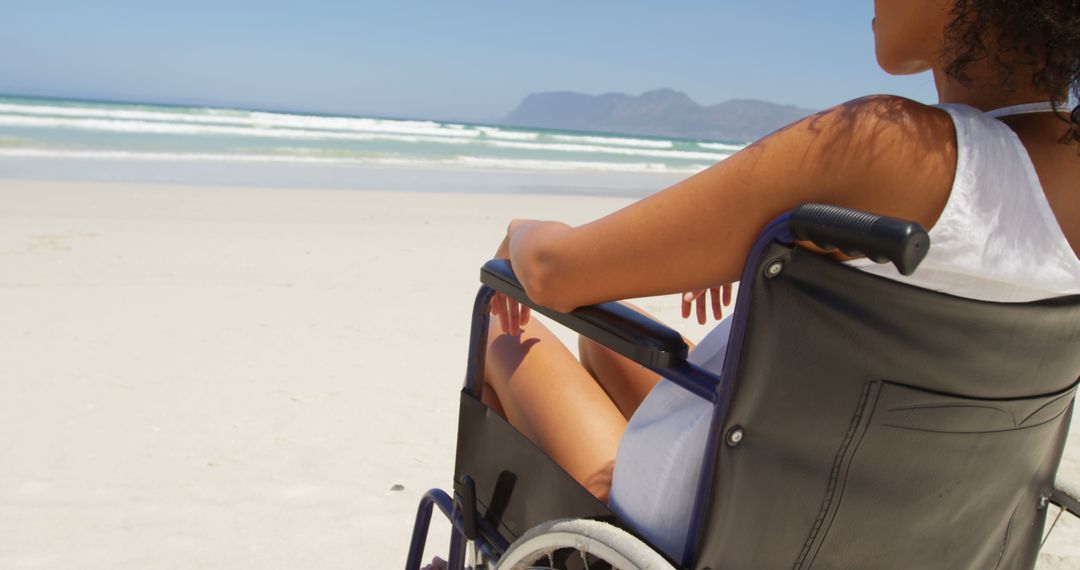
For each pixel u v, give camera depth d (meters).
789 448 1.13
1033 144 1.08
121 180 12.69
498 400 1.83
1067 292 1.09
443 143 32.31
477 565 1.68
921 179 0.99
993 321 1.07
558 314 1.35
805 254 1.01
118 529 2.81
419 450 3.53
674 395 1.33
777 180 1.03
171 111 34.44
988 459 1.22
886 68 1.26
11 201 9.09
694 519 1.16
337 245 7.65
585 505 1.38
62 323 4.86
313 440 3.55
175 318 5.10
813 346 1.07
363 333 5.04
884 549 1.24
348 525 2.92
